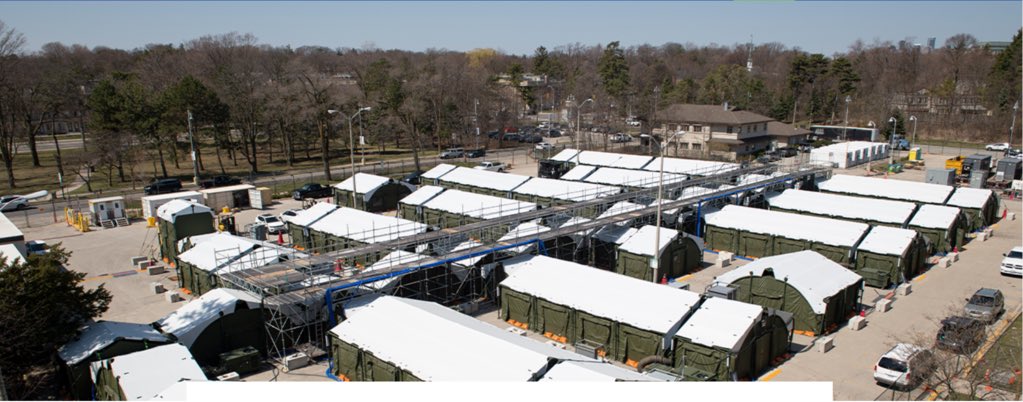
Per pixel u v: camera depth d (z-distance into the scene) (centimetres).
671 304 2631
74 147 10225
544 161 7175
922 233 4203
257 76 8731
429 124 9981
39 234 4956
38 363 2414
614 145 10162
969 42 18425
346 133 9981
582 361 2105
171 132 7456
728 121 9044
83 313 2470
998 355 2492
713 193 4650
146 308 3278
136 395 1969
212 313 2575
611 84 13225
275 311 2639
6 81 7256
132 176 7025
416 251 3447
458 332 2258
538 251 3481
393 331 2361
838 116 13188
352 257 3212
